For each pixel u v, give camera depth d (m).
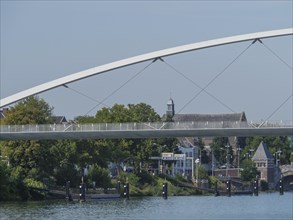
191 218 174.38
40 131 172.75
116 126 170.25
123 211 190.12
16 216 168.25
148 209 199.12
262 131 166.00
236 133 167.25
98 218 168.75
